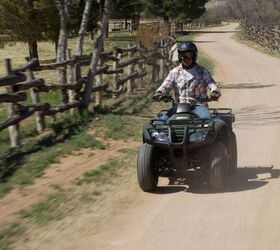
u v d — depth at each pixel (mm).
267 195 9656
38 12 44438
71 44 63531
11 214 9062
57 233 8164
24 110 13875
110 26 111000
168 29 63406
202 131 9508
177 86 10398
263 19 110562
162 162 10180
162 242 7688
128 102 20406
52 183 10758
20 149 13344
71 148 13406
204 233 7973
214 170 9750
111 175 11289
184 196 9766
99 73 18844
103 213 9008
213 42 72562
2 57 51656
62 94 16906
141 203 9461
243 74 33219
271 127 16016
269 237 7711
